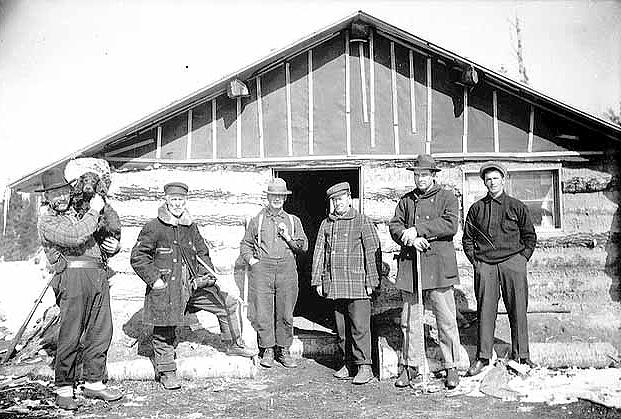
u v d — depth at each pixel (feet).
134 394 17.15
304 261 33.45
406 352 17.74
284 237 20.44
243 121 23.88
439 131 23.68
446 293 17.37
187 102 22.98
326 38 23.73
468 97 23.67
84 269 15.96
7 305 26.86
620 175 23.32
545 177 23.80
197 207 23.35
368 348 18.28
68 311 15.64
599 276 23.16
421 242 17.07
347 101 23.81
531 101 23.45
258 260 20.43
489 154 23.49
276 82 23.93
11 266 33.22
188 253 18.13
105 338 16.65
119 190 23.20
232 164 23.71
